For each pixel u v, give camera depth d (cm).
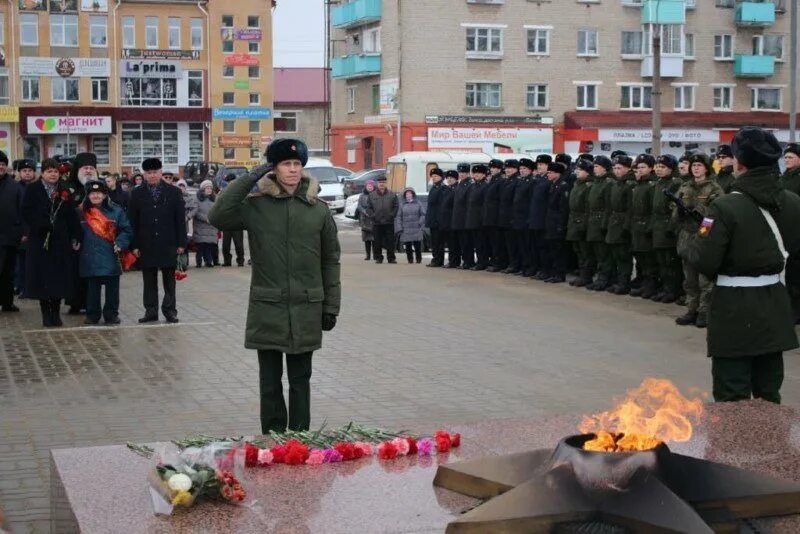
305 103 8594
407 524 471
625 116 5609
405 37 5391
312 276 731
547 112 5584
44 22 6203
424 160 3466
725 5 5766
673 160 1599
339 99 6209
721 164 1488
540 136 5550
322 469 556
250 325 730
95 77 6344
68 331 1380
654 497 448
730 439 596
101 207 1426
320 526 468
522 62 5528
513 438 613
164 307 1456
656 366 1127
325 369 1104
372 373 1084
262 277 730
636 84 5678
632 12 5650
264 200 729
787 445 584
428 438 598
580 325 1424
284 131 8212
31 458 766
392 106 5494
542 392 992
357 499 506
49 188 1435
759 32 5838
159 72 6469
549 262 1992
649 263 1688
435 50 5419
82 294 1563
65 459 568
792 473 536
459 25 5434
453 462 538
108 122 6334
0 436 830
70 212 1409
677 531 431
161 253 1425
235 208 726
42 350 1234
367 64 5672
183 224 1439
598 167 1795
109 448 589
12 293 1584
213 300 1705
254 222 727
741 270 715
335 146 6166
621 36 5647
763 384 743
